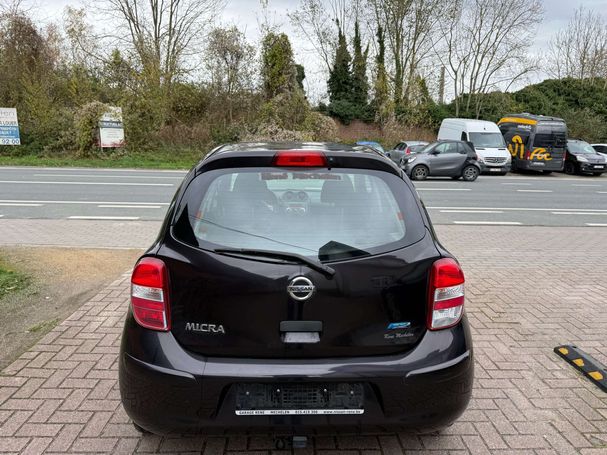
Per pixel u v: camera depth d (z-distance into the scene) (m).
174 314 2.37
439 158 21.20
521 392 3.51
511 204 14.33
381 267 2.38
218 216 2.48
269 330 2.33
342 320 2.35
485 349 4.21
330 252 2.38
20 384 3.46
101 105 24.55
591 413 3.26
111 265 6.53
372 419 2.35
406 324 2.41
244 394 2.31
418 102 37.19
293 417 2.32
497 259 7.43
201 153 26.30
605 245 8.63
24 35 28.11
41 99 25.50
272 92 29.89
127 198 13.27
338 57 39.47
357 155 2.65
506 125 27.64
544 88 42.44
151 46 28.02
